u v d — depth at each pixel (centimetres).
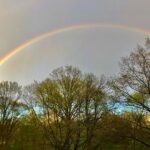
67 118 5912
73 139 5862
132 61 4100
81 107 5853
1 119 7331
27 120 6431
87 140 5675
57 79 6125
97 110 5650
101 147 5584
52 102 6044
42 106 6138
